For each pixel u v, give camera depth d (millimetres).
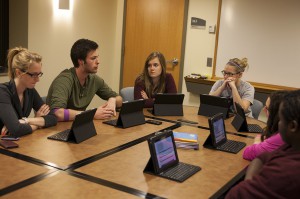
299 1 4113
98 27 5043
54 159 1775
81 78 2752
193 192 1499
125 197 1411
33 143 1993
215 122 2131
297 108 1165
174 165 1761
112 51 5348
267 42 4359
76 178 1563
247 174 1513
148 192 1471
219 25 4617
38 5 4215
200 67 4867
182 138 2080
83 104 2854
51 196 1380
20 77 2225
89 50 2627
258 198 1180
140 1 5125
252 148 1902
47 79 4477
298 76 4238
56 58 4547
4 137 2047
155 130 2430
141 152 1955
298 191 1120
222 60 4668
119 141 2135
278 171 1158
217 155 1986
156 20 5066
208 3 4695
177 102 2918
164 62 3195
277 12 4254
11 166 1648
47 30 4363
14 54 2240
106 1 5102
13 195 1367
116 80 5449
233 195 1254
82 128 2105
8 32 4293
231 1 4504
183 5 4855
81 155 1856
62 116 2438
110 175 1620
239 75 3182
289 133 1200
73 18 4660
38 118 2275
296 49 4207
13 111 2137
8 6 4250
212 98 2902
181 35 4926
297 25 4164
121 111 2424
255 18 4391
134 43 5266
